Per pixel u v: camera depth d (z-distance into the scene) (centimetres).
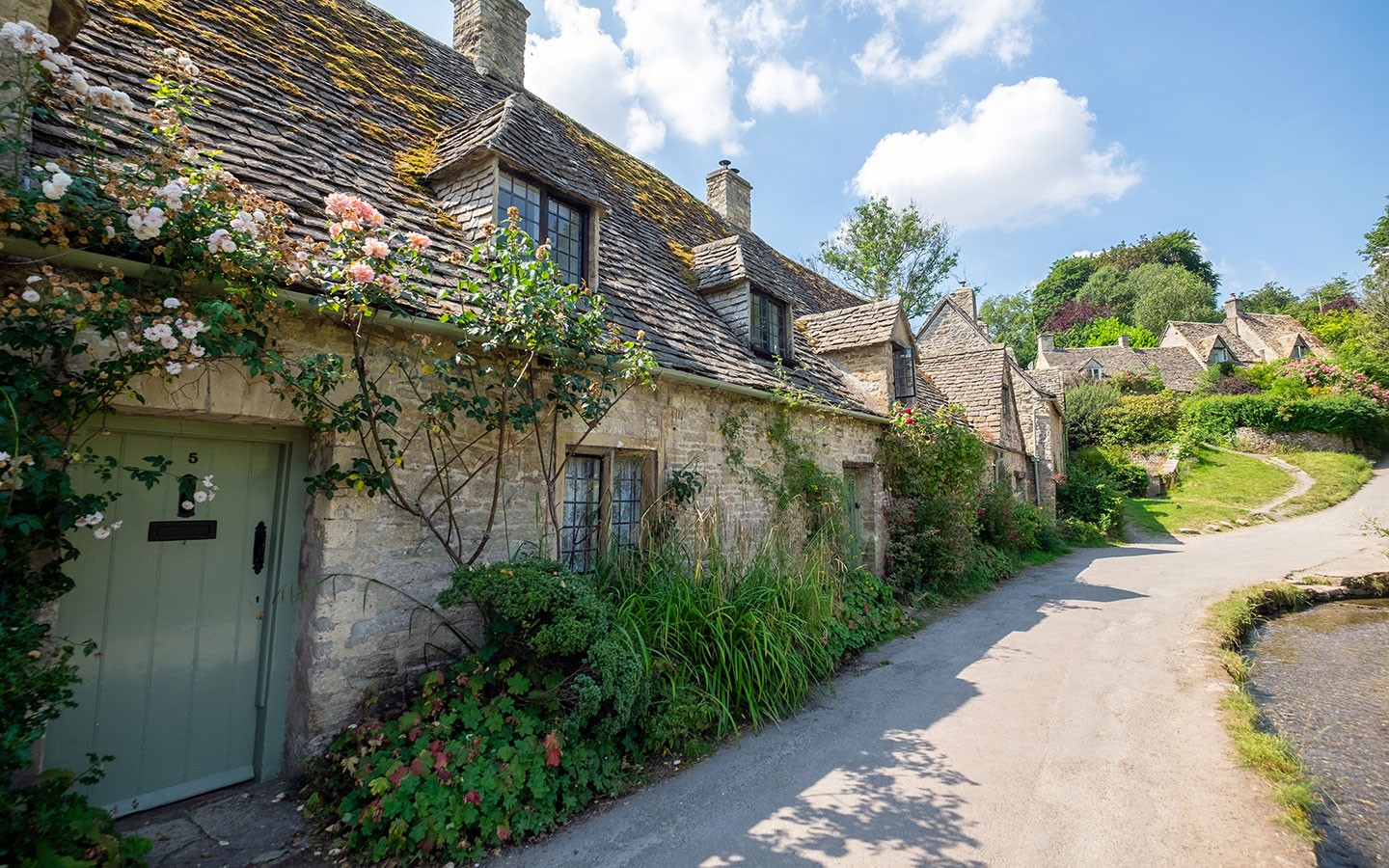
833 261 2883
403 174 582
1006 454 1828
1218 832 343
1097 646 717
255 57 561
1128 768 420
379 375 421
